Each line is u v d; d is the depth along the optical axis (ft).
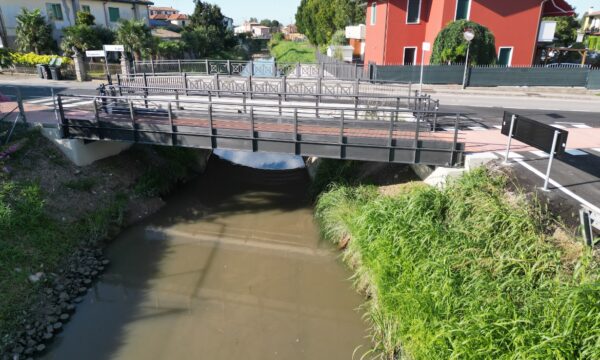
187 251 32.91
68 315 24.44
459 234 22.82
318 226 36.01
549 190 24.85
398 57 84.43
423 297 19.20
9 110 45.57
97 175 38.37
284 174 51.31
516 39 78.74
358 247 26.86
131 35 103.19
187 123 35.68
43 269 27.35
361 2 101.96
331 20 171.12
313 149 32.53
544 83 72.79
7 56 84.43
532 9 77.25
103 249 32.40
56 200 33.40
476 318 16.63
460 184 26.99
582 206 22.86
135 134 35.65
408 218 25.52
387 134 32.71
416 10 82.12
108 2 126.52
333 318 24.66
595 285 14.87
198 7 181.06
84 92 62.44
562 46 132.46
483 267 20.07
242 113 39.86
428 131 34.83
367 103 43.78
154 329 23.85
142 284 28.32
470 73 72.79
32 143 37.06
